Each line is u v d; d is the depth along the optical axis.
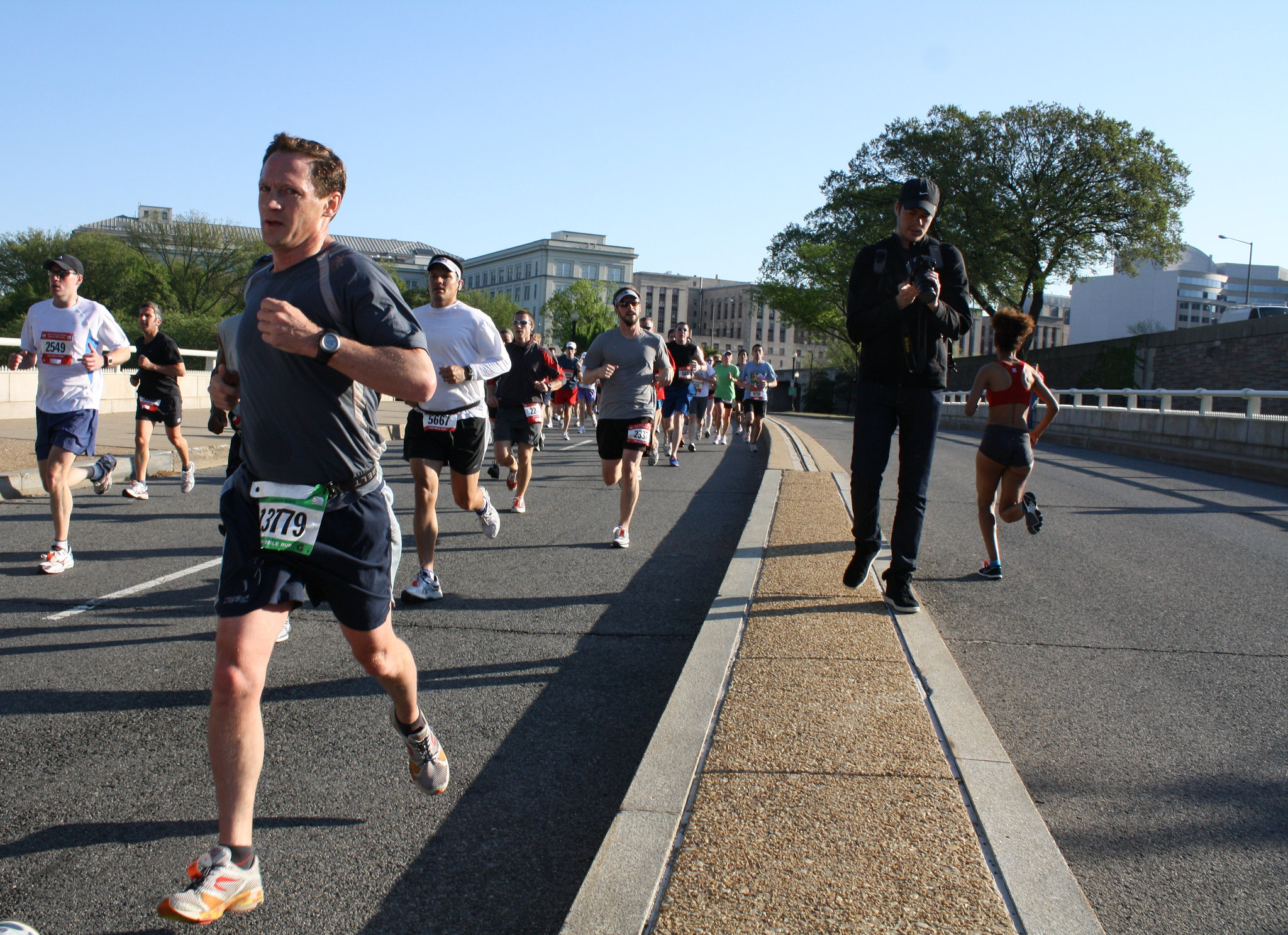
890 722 3.34
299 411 2.59
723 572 6.67
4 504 9.05
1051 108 45.06
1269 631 5.14
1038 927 2.19
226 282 83.62
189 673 4.41
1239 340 32.62
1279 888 2.65
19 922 2.47
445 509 9.49
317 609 5.57
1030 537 7.81
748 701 3.53
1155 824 3.01
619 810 2.72
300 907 2.58
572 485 11.69
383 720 3.88
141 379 9.45
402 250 160.38
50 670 4.42
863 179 51.03
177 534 7.71
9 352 17.06
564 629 5.19
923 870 2.41
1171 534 8.07
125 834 2.96
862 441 5.02
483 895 2.66
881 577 5.64
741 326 163.12
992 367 6.20
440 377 5.92
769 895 2.30
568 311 130.38
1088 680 4.32
